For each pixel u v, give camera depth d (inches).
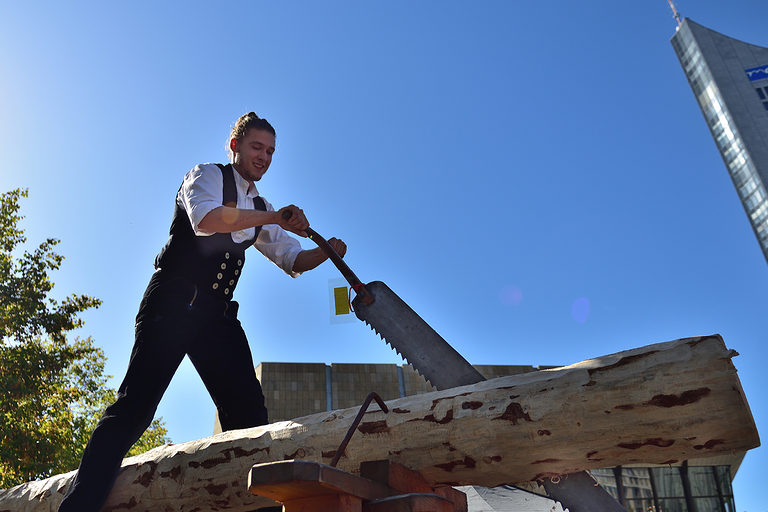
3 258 636.1
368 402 65.6
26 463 584.1
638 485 569.3
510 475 65.6
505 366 626.8
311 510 50.5
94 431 79.5
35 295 625.6
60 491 90.1
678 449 57.7
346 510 50.0
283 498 51.5
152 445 909.8
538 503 281.9
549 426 61.2
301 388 638.5
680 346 57.7
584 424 59.8
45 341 637.9
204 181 90.3
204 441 80.1
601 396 59.2
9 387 586.2
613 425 58.7
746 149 5152.6
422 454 67.2
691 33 5890.8
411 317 84.0
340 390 649.0
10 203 660.1
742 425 55.1
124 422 80.5
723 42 5748.0
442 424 66.6
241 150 97.1
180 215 91.7
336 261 89.0
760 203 5007.4
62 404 639.8
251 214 84.8
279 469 47.3
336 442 71.8
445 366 79.0
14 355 601.6
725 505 574.6
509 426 63.0
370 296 86.7
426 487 68.1
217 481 76.1
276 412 621.0
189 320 87.8
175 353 85.5
